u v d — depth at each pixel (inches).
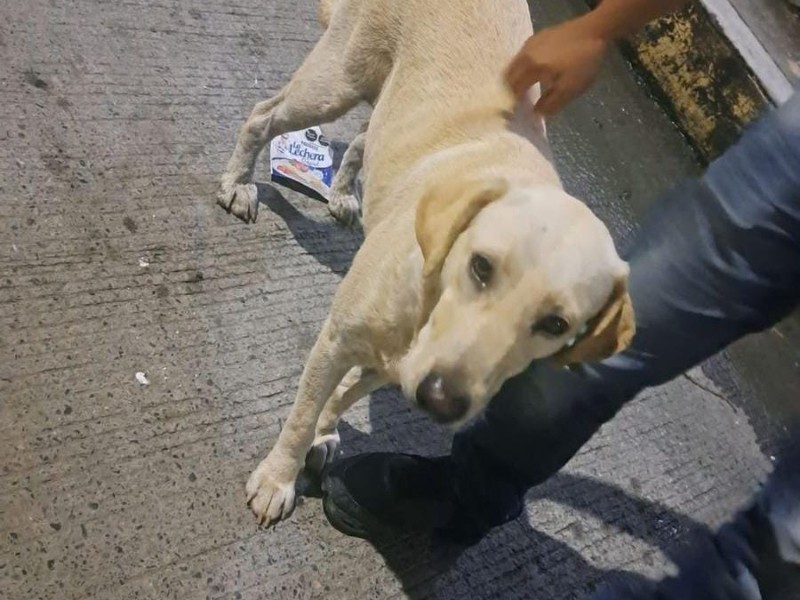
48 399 29.8
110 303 33.1
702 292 26.4
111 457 29.6
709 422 47.8
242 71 44.4
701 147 65.6
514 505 32.0
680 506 42.3
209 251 36.8
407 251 27.0
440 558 33.8
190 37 43.8
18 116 35.9
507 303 24.3
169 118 39.9
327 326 29.3
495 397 29.5
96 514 28.2
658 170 61.5
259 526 30.7
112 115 38.4
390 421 36.7
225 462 31.6
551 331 25.1
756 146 24.9
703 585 22.5
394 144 32.7
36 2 39.8
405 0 33.7
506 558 35.5
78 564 27.1
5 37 37.8
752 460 47.3
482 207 25.5
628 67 67.7
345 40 35.6
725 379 51.1
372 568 32.1
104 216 35.2
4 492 27.3
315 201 41.9
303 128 37.6
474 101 31.8
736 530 22.3
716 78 63.8
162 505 29.5
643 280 27.1
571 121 59.9
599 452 42.3
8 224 32.9
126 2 42.7
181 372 32.9
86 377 30.9
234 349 34.6
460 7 33.2
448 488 32.2
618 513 40.1
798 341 57.1
